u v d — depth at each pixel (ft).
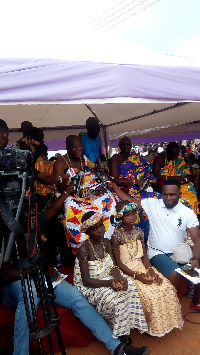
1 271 8.21
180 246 10.78
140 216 13.46
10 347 9.22
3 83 7.88
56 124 21.47
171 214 11.26
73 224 12.01
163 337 9.46
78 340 9.27
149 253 11.65
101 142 24.99
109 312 8.71
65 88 8.50
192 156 31.24
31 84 8.18
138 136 34.99
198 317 10.39
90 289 9.18
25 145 12.97
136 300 9.00
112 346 8.39
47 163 13.69
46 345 9.03
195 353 8.66
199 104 17.83
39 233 7.30
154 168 17.89
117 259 10.10
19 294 8.67
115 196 14.25
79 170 12.62
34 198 6.81
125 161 15.47
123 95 9.12
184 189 17.52
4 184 6.41
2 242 6.68
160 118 21.95
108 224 12.66
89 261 9.43
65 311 9.05
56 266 12.67
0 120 8.35
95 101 8.89
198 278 9.63
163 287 9.46
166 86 9.78
